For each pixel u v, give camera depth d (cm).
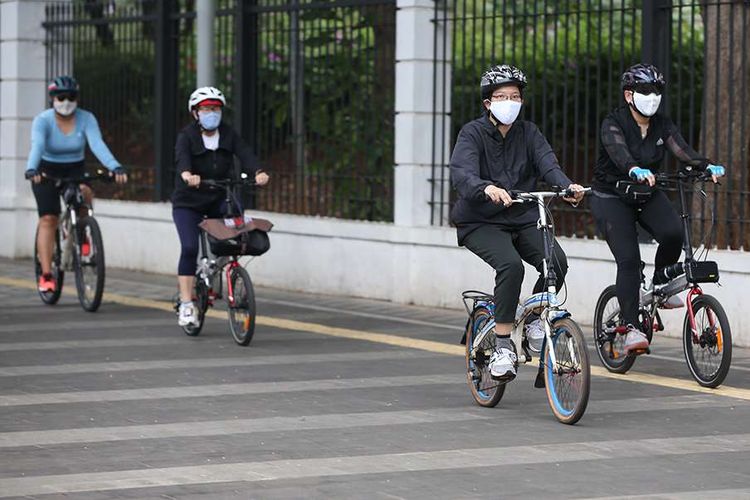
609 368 2939
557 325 2423
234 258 3347
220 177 3412
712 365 2739
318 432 2338
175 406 2566
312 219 4397
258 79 4641
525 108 4166
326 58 4419
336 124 4412
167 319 3772
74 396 2661
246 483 1983
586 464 2108
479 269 3900
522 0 4125
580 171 4062
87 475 2034
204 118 3366
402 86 4116
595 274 3600
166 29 4934
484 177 2509
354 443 2250
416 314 3888
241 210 3356
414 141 4097
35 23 5431
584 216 3756
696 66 4231
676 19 4200
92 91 5281
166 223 4881
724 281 3334
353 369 2986
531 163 2530
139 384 2794
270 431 2345
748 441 2275
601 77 4000
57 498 1903
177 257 4847
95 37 5244
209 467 2083
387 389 2752
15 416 2472
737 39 3644
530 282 3791
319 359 3116
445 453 2180
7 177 5503
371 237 4209
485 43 4131
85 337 3434
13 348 3253
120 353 3186
